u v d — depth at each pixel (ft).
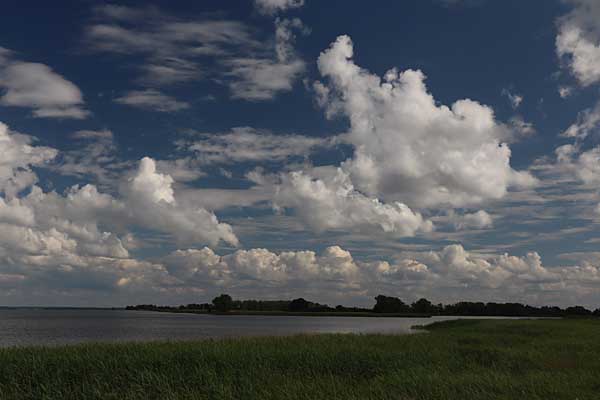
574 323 168.86
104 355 60.49
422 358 68.28
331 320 472.44
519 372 61.05
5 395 48.78
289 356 63.93
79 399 48.32
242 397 46.93
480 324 170.91
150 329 257.34
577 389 47.67
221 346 70.90
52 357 58.13
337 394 47.32
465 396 45.34
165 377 52.13
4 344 150.71
